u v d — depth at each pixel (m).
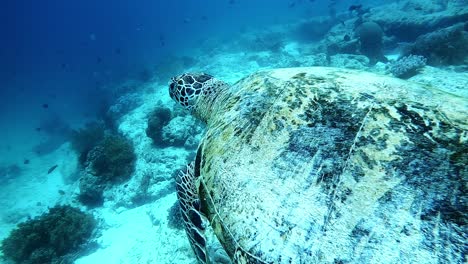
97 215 10.65
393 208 2.04
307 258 2.17
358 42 18.36
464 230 1.81
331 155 2.41
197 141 11.24
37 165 19.86
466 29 14.41
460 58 12.61
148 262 6.93
